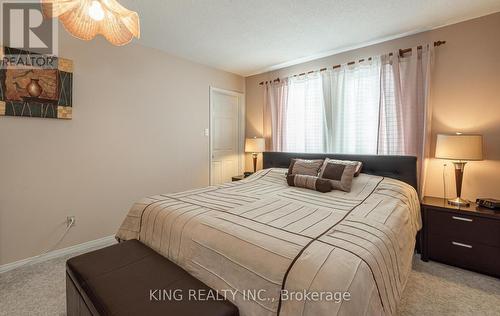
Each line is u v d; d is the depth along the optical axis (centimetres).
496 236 195
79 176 253
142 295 110
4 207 211
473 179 239
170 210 170
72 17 130
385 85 277
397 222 157
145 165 306
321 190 237
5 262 212
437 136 234
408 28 254
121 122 282
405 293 179
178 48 311
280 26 251
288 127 372
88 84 254
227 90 407
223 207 177
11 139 213
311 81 346
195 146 364
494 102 227
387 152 277
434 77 257
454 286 188
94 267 134
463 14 228
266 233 127
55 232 239
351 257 103
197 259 133
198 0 205
